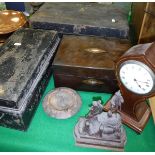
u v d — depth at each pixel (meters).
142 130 0.83
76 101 0.89
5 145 0.80
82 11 1.18
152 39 1.01
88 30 1.06
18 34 1.03
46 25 1.09
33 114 0.88
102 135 0.77
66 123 0.86
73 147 0.78
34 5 1.33
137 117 0.83
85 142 0.78
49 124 0.86
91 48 0.96
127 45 1.00
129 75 0.71
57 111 0.85
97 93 0.98
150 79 0.67
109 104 0.88
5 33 1.08
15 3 1.36
